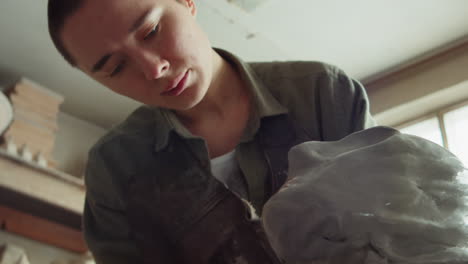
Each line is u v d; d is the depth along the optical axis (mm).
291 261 464
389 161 479
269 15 2473
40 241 2281
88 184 958
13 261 2025
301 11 2457
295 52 2684
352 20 2520
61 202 2258
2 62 2590
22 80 2623
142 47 742
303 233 458
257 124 813
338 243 439
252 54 2676
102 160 938
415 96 2705
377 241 422
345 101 809
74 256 2352
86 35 761
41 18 2389
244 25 2516
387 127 531
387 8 2461
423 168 482
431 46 2666
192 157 871
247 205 807
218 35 2572
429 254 402
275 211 480
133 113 995
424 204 448
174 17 767
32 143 2541
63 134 2887
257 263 776
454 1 2422
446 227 425
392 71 2812
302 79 855
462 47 2639
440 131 2635
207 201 841
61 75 2688
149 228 894
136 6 738
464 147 2527
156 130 919
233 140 860
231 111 868
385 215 434
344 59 2748
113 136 952
